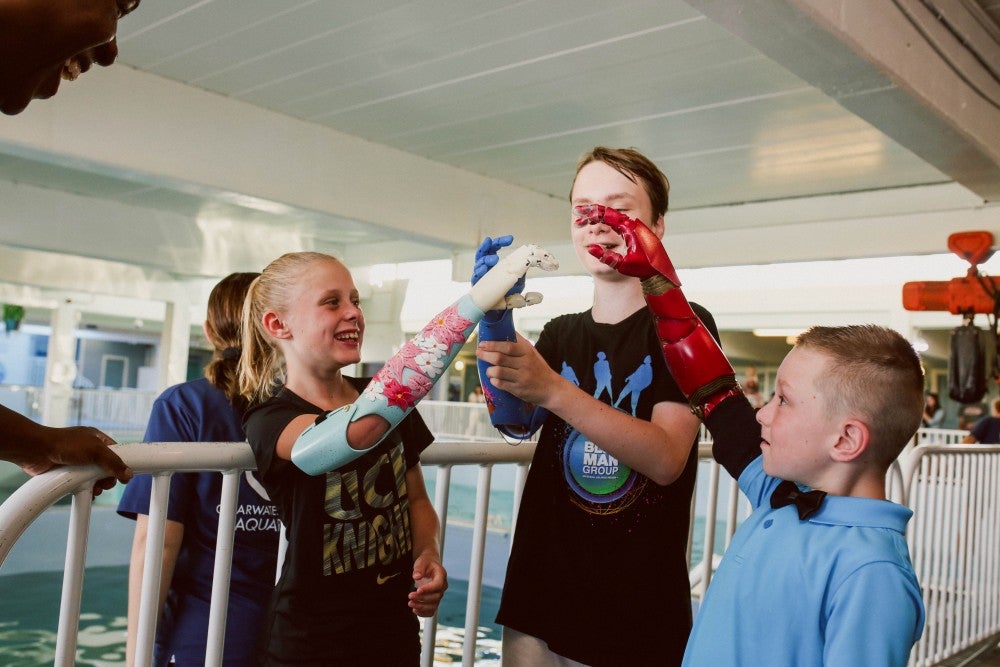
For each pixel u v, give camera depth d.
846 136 6.11
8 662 4.04
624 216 1.25
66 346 14.84
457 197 7.72
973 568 3.67
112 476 1.13
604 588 1.38
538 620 1.42
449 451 1.64
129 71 5.61
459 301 1.13
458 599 5.39
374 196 7.08
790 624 1.02
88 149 5.45
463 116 6.27
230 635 1.51
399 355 1.13
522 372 1.19
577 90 5.52
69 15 0.65
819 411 1.07
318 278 1.34
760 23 3.07
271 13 4.63
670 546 1.41
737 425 1.26
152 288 13.59
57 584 5.30
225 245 10.95
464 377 15.50
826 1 3.05
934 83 3.84
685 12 4.26
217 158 6.07
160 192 9.49
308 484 1.26
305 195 6.61
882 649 0.94
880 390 1.04
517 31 4.63
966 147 4.39
